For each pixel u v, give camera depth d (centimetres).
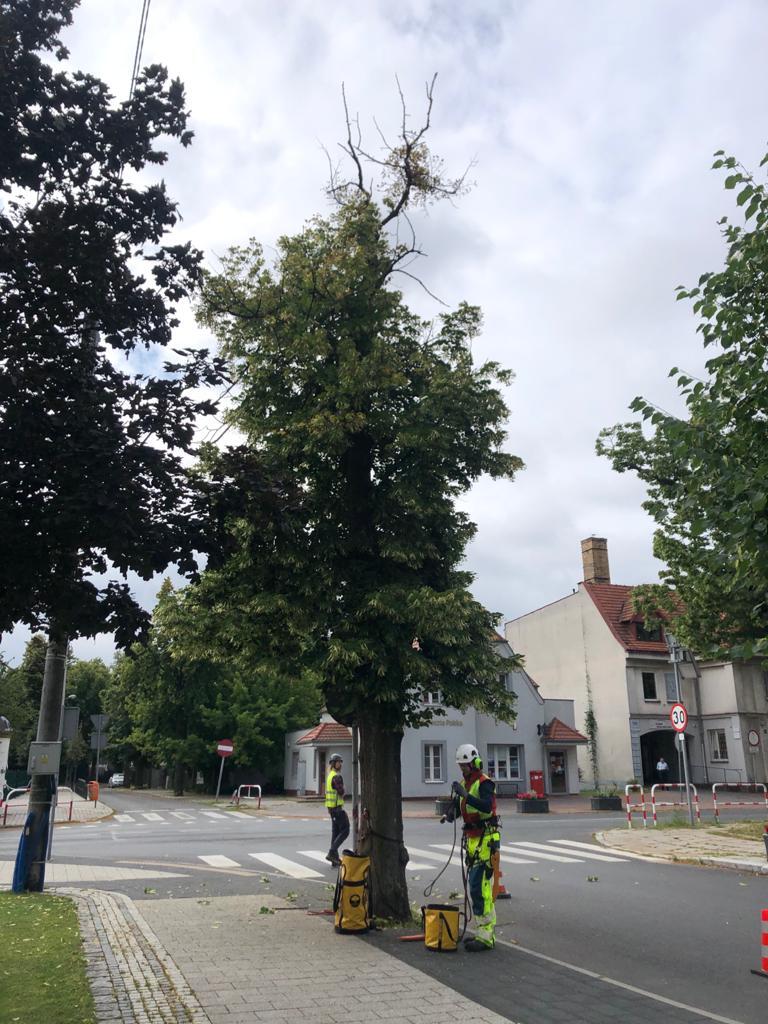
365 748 952
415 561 956
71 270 530
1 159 545
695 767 4100
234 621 930
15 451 492
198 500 557
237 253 1020
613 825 2259
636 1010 611
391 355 960
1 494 491
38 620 540
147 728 4744
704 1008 628
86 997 583
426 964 729
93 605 514
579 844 1841
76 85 563
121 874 1309
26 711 5009
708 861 1495
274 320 985
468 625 918
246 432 1016
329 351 970
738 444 625
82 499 476
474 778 830
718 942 858
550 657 4509
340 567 948
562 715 3919
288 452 952
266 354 998
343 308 992
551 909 1052
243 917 930
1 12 546
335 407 953
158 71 591
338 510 974
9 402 495
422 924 894
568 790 3809
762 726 3988
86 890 1101
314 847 1725
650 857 1608
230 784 4922
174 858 1544
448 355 1072
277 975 679
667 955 800
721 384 655
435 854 1620
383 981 667
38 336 531
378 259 1021
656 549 1888
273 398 1001
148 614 539
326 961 728
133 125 571
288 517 616
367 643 866
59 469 490
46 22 561
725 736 4009
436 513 989
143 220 591
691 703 4150
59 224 526
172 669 4497
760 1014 614
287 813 2927
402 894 917
